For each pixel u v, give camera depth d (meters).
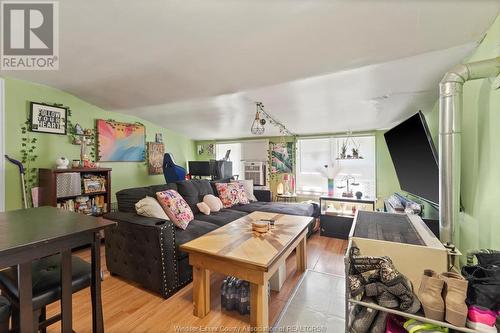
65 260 1.07
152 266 2.02
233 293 1.83
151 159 4.43
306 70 2.18
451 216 1.42
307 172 4.85
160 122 4.44
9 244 0.88
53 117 3.01
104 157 3.65
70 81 2.70
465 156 1.64
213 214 3.23
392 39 1.64
